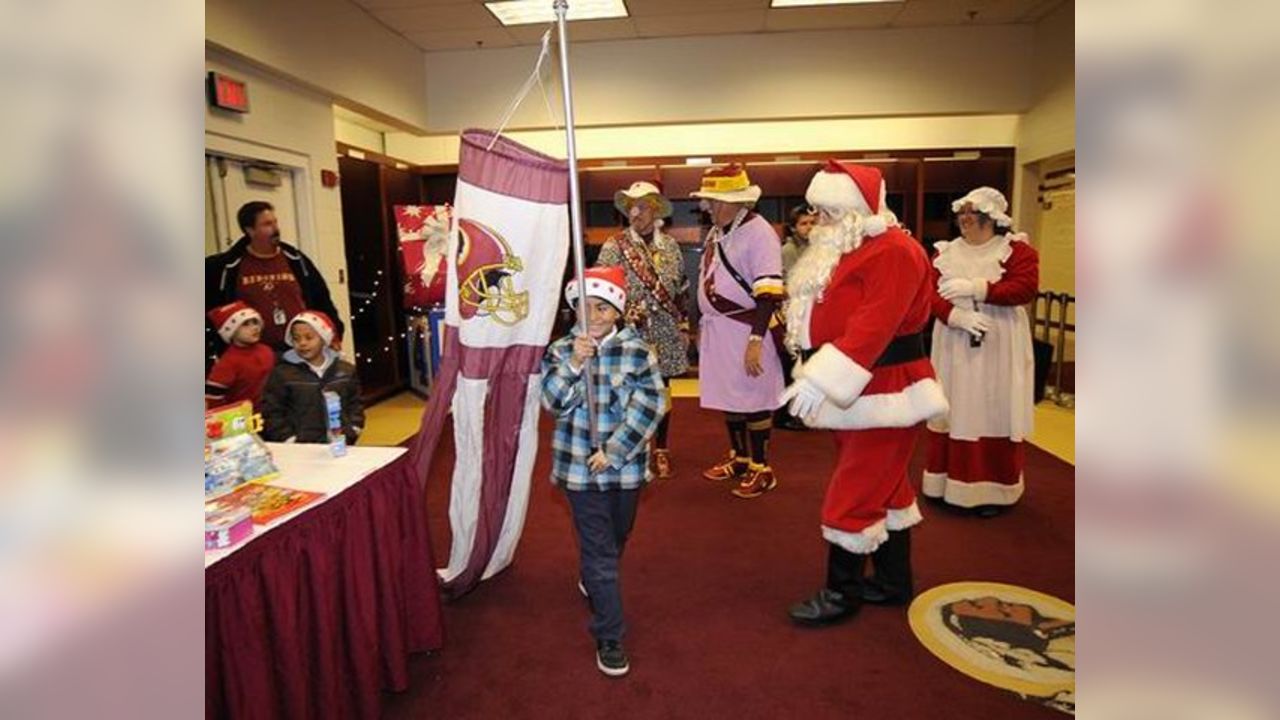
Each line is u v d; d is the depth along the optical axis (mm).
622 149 7109
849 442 2225
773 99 6277
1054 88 5820
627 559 2902
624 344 2061
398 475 2043
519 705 1985
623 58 6348
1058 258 6055
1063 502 3404
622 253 3529
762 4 5496
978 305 3090
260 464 1820
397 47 5980
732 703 1976
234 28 4031
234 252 3613
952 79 6188
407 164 6898
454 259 2270
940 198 6793
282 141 4641
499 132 2225
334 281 5230
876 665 2137
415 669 2162
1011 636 2279
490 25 5809
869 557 2807
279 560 1527
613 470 2027
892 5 5570
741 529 3195
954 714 1909
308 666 1635
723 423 5191
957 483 3215
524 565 2875
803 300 2307
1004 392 3119
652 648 2254
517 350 2367
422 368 6488
